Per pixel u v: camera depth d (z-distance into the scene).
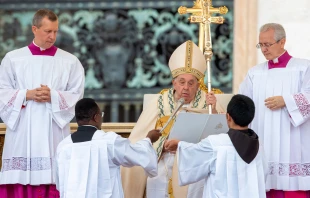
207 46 13.62
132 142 13.51
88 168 11.82
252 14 18.56
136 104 22.00
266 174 11.89
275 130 13.31
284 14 18.34
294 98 13.10
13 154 13.52
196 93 13.60
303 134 13.38
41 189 13.60
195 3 14.47
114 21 22.06
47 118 13.59
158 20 22.03
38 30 13.54
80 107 12.06
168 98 13.63
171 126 13.40
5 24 21.95
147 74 22.02
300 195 13.31
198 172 11.73
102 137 11.95
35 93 13.41
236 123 11.65
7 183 13.47
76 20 22.06
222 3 21.73
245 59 18.61
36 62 13.73
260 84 13.57
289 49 18.17
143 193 13.76
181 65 13.36
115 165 12.05
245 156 11.48
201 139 12.55
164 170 13.31
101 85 22.05
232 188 11.53
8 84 13.73
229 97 13.87
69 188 11.76
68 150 11.91
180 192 13.19
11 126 13.48
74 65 13.96
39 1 21.97
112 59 22.02
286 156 13.27
